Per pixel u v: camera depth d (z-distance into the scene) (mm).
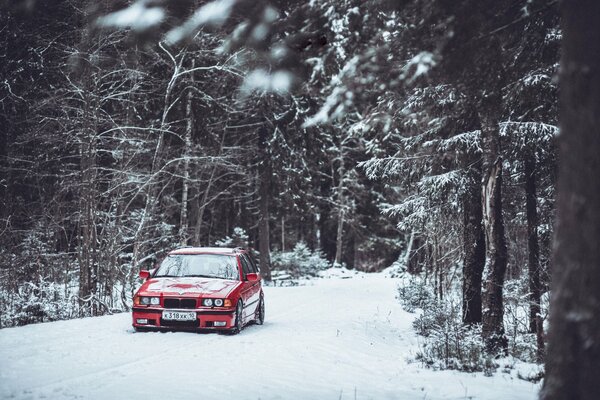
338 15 6074
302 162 33719
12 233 20797
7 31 20609
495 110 9219
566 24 5199
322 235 48156
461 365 9742
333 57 6195
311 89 6172
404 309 20406
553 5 7461
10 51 21969
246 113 29375
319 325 14633
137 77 20266
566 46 5188
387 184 17344
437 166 15023
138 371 8219
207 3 5102
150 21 4859
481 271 14742
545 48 8984
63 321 13766
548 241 15258
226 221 39281
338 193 45281
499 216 11469
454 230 18688
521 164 14844
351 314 17828
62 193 21766
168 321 12000
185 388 7262
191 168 27719
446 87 11977
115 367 8469
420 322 15242
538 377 8961
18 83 22609
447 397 7625
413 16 6547
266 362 9312
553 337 5152
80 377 7695
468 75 7816
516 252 18062
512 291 15836
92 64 17203
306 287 30641
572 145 5062
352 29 6230
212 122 29281
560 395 5004
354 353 10883
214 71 23984
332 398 7281
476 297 14656
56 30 20312
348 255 49656
